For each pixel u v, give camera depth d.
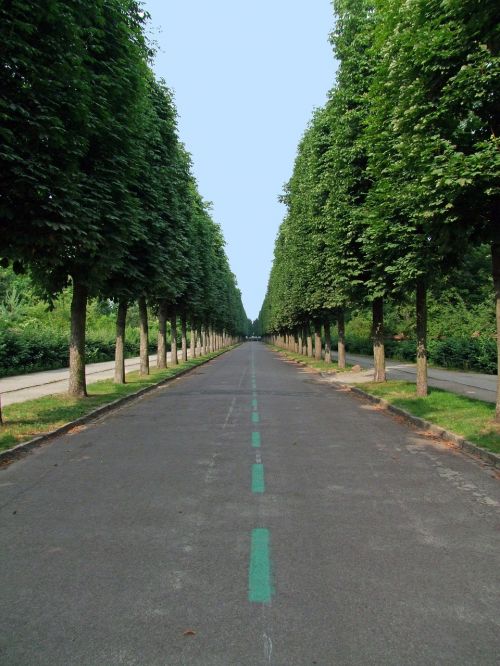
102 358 43.12
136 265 18.00
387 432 10.37
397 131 10.03
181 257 23.59
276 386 20.42
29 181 8.30
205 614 3.48
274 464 7.65
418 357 14.76
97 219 11.38
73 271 13.25
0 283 41.94
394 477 6.96
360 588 3.84
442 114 8.85
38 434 9.75
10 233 9.08
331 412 13.21
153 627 3.33
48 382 21.83
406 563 4.28
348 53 17.36
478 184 8.27
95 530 5.04
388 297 18.02
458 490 6.36
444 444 9.18
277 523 5.20
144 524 5.19
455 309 35.16
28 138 8.40
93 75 10.65
